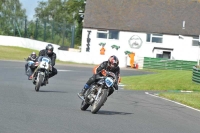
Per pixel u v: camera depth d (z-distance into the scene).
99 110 51.12
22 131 33.91
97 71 47.00
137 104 62.09
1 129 34.03
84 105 48.59
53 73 70.12
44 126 36.81
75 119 41.94
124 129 38.47
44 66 68.12
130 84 110.31
